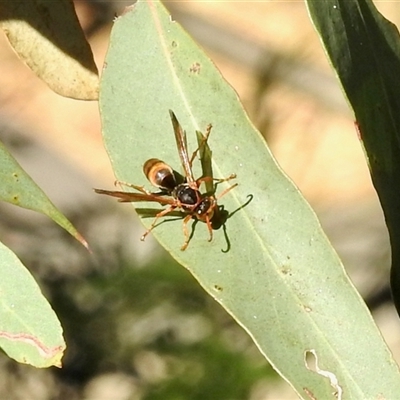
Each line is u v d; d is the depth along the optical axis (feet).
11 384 1.34
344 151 1.70
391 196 0.65
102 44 1.82
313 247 0.67
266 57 1.71
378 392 0.65
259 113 1.52
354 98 0.65
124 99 0.70
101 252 1.42
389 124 0.66
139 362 1.28
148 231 0.69
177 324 1.26
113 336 1.30
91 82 0.74
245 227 0.68
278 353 0.66
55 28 0.74
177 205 0.69
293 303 0.67
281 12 1.90
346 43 0.65
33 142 1.80
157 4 0.70
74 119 1.85
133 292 1.30
